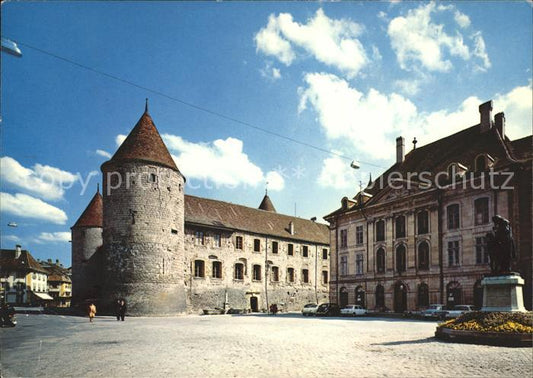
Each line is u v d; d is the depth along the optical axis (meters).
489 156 31.95
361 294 41.59
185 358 11.91
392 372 9.70
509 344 14.03
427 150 42.22
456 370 9.92
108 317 34.66
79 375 9.66
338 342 15.59
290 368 10.27
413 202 37.03
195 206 48.62
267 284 52.19
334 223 45.59
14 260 69.88
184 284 41.69
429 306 32.19
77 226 52.03
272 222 57.00
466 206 32.66
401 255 37.88
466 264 32.19
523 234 28.62
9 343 15.95
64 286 94.06
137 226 37.97
